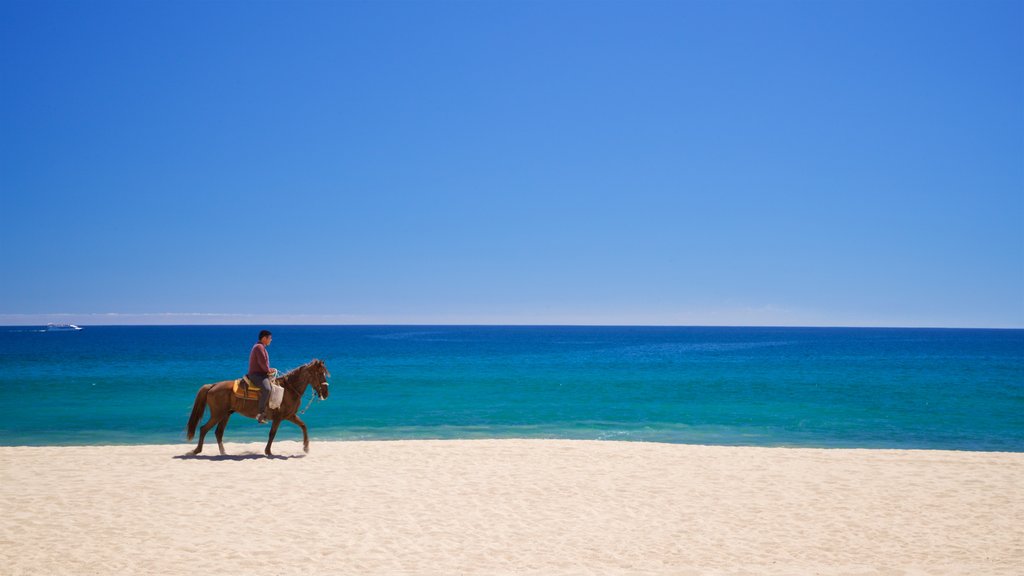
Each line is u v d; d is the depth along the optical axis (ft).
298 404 51.88
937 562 28.25
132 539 29.96
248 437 68.08
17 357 224.33
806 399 105.91
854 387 124.67
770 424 79.92
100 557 27.48
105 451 53.52
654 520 34.47
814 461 51.11
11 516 33.40
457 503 37.45
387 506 36.50
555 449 55.83
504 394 112.27
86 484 40.63
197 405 50.80
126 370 161.99
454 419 83.87
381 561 27.66
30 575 25.31
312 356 254.68
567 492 40.40
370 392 114.73
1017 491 41.34
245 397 49.60
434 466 47.85
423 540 30.63
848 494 40.37
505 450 55.06
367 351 303.48
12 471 44.50
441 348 349.82
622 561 28.12
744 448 57.47
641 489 41.34
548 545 30.19
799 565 27.73
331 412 89.76
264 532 31.37
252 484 41.16
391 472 45.52
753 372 165.37
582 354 277.03
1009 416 86.33
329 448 55.72
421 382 133.59
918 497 39.70
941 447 65.87
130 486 40.16
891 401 102.63
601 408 94.68
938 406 96.48
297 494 38.81
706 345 421.18
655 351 315.58
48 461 48.42
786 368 182.60
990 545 30.66
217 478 42.70
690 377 148.36
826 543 30.86
